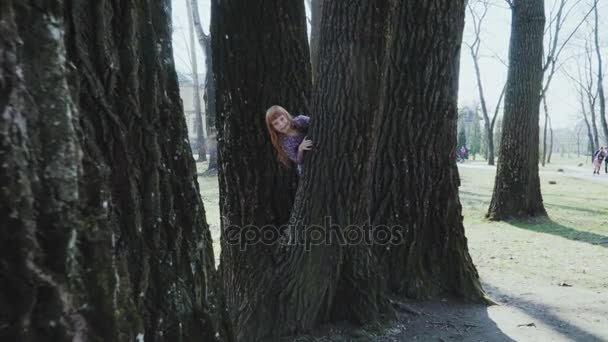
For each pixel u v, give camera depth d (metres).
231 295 4.18
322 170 3.68
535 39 10.65
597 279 6.04
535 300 5.11
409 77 4.54
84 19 1.43
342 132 3.56
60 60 1.22
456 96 4.83
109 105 1.50
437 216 4.91
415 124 4.65
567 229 9.77
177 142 1.79
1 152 1.09
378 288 4.14
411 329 4.09
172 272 1.72
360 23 3.32
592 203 14.23
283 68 4.16
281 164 4.14
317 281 3.83
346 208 3.75
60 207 1.19
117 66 1.53
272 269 3.97
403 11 4.41
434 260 4.95
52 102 1.19
